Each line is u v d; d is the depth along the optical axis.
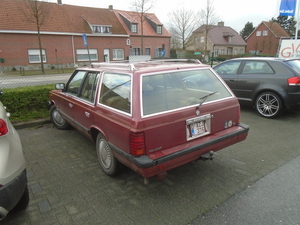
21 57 26.47
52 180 3.43
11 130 2.61
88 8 33.62
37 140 5.01
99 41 32.38
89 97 3.84
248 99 6.68
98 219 2.60
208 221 2.54
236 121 3.46
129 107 2.75
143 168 2.52
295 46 11.55
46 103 6.49
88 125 3.77
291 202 2.83
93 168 3.77
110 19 34.72
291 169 3.59
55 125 5.75
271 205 2.78
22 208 2.75
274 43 52.28
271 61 6.24
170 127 2.75
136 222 2.54
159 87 2.95
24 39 26.39
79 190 3.16
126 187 3.21
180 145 2.86
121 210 2.74
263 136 4.96
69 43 29.80
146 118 2.62
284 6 11.01
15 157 2.36
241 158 3.98
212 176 3.45
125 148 2.76
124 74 3.03
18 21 25.94
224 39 53.28
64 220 2.60
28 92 6.14
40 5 22.92
